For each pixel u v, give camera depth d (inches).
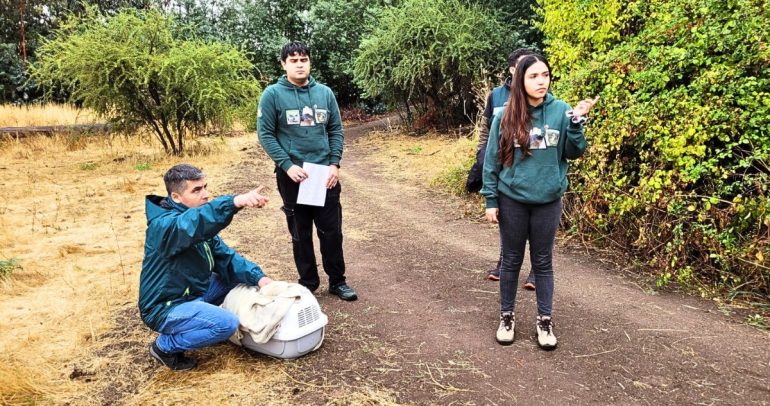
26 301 164.2
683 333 140.9
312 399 113.2
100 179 349.7
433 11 483.2
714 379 119.8
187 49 405.7
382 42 505.0
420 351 133.1
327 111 153.7
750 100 168.1
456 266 194.7
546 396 114.5
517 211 128.1
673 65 192.5
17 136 480.7
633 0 235.5
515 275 134.5
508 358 129.6
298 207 155.9
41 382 119.0
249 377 120.9
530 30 512.1
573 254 203.3
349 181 346.9
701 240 172.9
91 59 385.1
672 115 184.1
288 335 124.0
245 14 761.6
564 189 127.6
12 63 811.4
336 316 152.9
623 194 193.6
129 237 227.9
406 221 255.0
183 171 119.0
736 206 161.8
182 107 416.8
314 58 749.3
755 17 174.4
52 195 305.4
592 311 154.8
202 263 122.6
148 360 128.7
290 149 150.6
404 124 564.7
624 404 111.4
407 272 189.5
